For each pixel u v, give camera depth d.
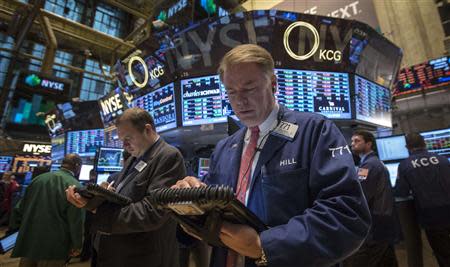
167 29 3.14
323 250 0.56
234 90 0.77
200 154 3.89
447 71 4.77
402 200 2.45
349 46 2.96
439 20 5.30
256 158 0.82
